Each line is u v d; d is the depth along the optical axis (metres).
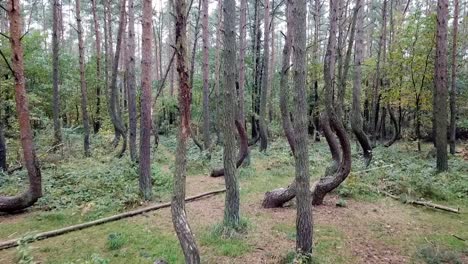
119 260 5.17
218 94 19.53
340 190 8.81
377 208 7.82
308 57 22.34
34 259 5.22
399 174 9.94
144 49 8.45
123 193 8.54
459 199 8.35
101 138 19.25
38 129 18.00
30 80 20.31
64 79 23.19
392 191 9.05
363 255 5.36
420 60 15.67
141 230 6.45
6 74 16.16
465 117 19.81
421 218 7.15
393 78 17.50
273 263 5.02
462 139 20.88
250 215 7.27
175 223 4.11
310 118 22.22
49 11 35.47
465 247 5.63
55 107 14.92
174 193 4.14
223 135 6.27
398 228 6.56
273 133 23.16
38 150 13.49
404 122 23.38
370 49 26.97
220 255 5.32
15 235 6.26
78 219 7.08
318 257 5.22
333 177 7.91
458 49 17.11
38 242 5.93
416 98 16.28
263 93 16.38
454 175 10.05
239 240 5.84
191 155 14.56
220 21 18.61
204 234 6.14
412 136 20.69
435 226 6.66
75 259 5.20
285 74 8.95
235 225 6.22
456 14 14.16
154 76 40.25
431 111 17.55
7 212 7.43
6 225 6.78
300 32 4.66
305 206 4.90
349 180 9.19
